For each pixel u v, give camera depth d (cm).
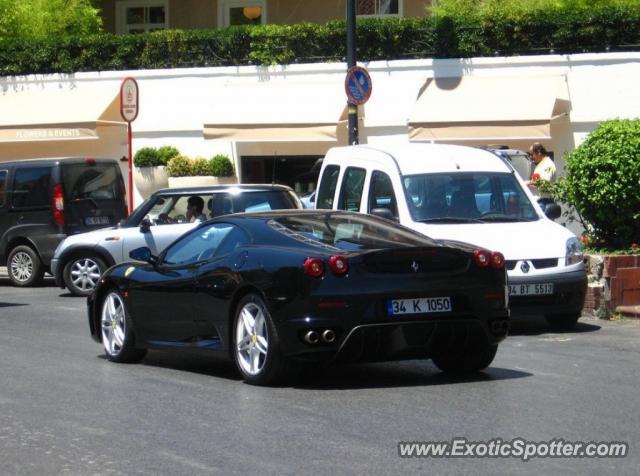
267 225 1002
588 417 825
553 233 1326
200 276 1008
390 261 922
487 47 2380
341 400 895
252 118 2428
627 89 2286
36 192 1967
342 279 906
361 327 904
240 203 1630
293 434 777
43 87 2691
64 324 1452
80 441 772
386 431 782
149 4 3197
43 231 1961
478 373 1027
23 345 1256
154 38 2620
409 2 2966
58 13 2923
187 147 2581
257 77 2531
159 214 1722
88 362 1130
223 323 982
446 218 1352
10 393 952
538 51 2358
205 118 2561
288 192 1662
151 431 797
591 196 1485
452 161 1426
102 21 3178
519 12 2359
